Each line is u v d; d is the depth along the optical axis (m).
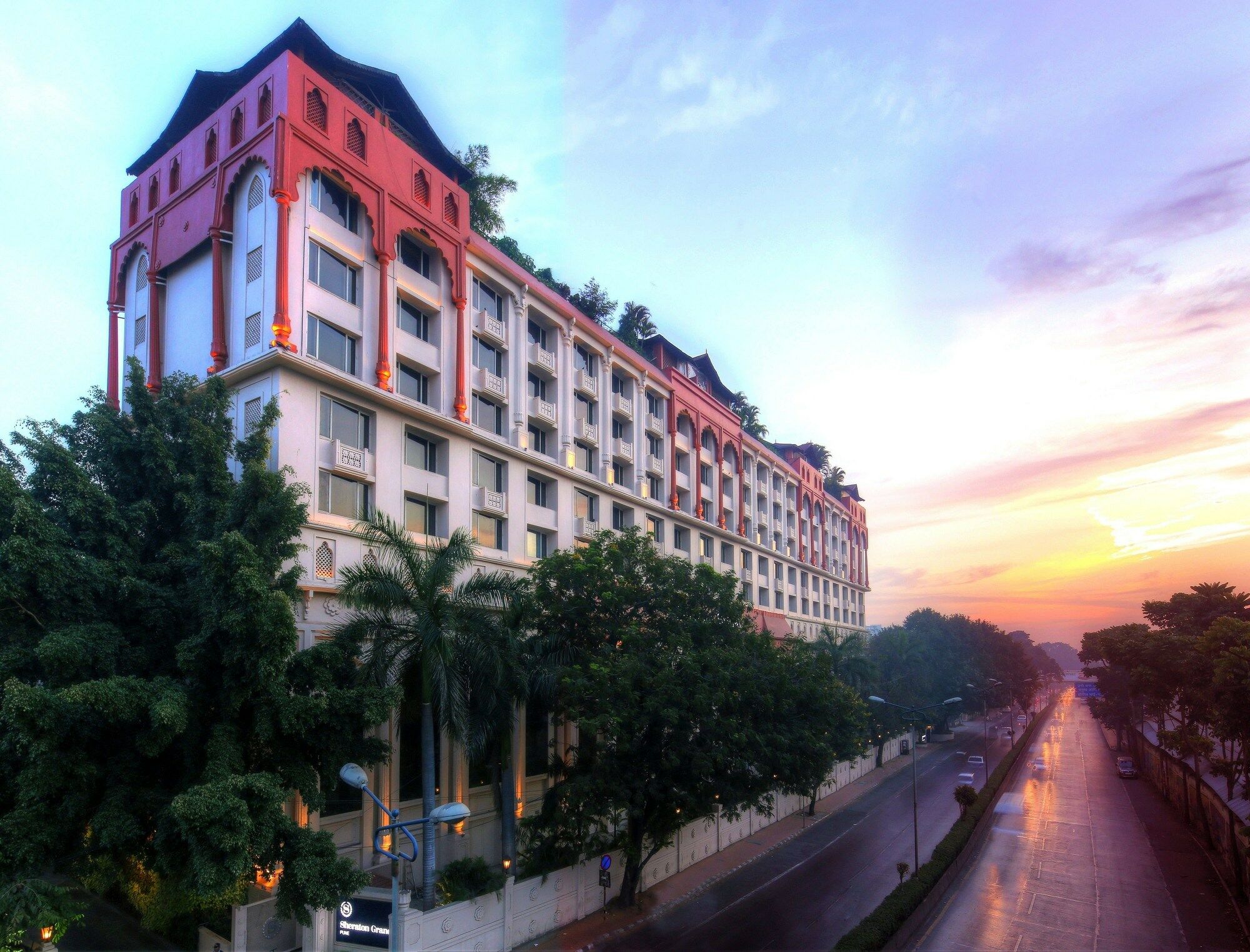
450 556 23.02
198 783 17.94
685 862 34.00
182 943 21.92
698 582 29.70
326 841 17.75
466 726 21.95
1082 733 104.38
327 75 31.30
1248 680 28.06
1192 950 25.06
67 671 16.80
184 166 30.78
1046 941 25.72
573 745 29.27
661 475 50.34
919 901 26.95
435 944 20.94
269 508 19.62
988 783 50.38
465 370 33.25
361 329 29.00
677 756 24.25
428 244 32.56
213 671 18.89
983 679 95.00
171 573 20.25
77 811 16.86
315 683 19.56
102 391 22.12
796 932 25.91
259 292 26.73
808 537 80.12
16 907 15.52
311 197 27.78
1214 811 38.25
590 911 27.44
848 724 33.22
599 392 44.09
